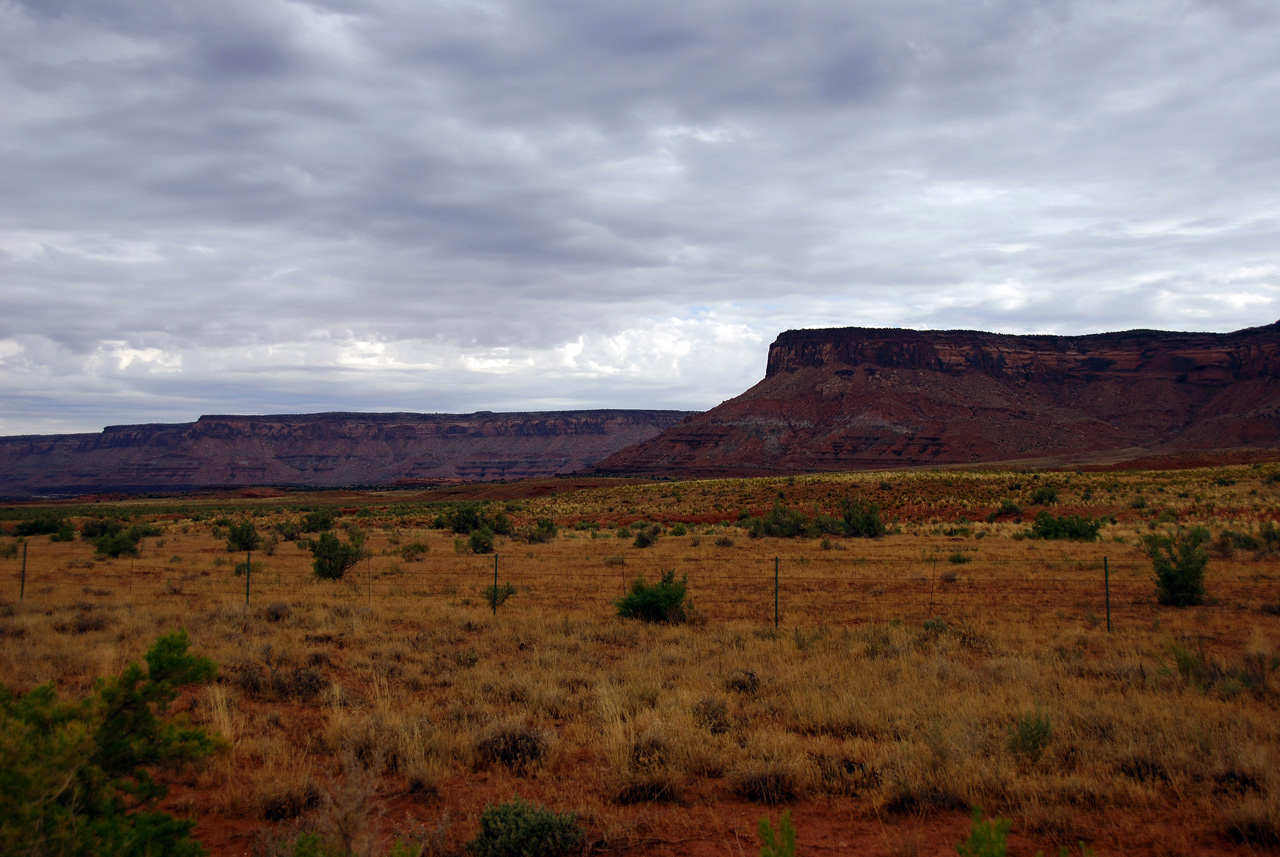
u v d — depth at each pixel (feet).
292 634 52.49
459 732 29.81
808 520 165.48
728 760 27.04
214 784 25.41
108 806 16.90
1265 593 71.00
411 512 318.65
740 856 20.54
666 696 34.68
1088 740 28.19
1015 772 25.35
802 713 32.40
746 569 94.99
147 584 84.28
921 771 25.26
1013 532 155.33
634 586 61.05
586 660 44.52
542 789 25.50
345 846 17.21
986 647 47.67
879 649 45.55
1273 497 205.57
